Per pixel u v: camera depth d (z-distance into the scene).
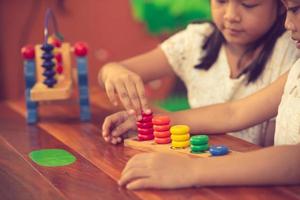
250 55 1.32
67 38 2.18
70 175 0.91
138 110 1.09
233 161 0.83
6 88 2.13
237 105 1.12
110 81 1.17
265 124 1.27
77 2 2.17
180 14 2.21
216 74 1.39
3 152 1.04
